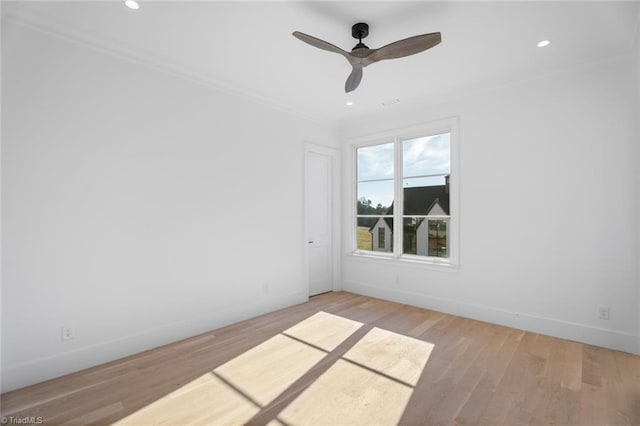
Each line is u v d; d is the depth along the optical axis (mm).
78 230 2438
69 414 1892
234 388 2176
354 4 2070
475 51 2691
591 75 2846
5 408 1946
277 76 3229
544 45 2586
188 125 3113
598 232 2826
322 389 2158
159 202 2902
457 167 3670
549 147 3066
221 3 2072
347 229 4879
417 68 3018
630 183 2684
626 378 2262
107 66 2582
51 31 2291
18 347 2176
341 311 3871
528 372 2365
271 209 3908
